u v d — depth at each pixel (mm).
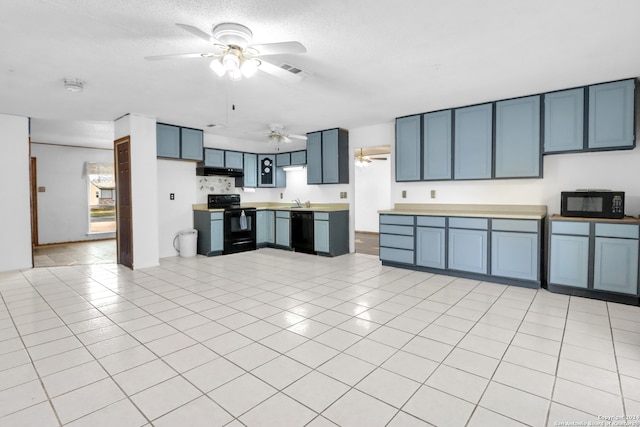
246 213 6258
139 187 4645
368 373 1988
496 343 2357
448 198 4633
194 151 5465
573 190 3721
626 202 3445
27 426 1549
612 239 3143
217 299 3375
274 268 4766
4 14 2045
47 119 4805
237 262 5195
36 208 6934
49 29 2240
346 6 1997
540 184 3930
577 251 3324
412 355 2199
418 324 2701
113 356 2209
